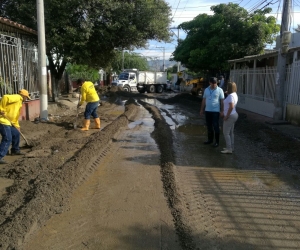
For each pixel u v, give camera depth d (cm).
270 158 688
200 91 2727
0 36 941
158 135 873
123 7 1420
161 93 3547
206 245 339
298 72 1048
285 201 459
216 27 2000
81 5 1341
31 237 346
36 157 645
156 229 370
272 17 1881
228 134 712
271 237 358
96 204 433
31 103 1092
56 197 437
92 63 1770
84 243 338
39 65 1040
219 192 489
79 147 730
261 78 1391
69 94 2347
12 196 443
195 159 670
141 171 577
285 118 1127
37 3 993
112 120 1198
